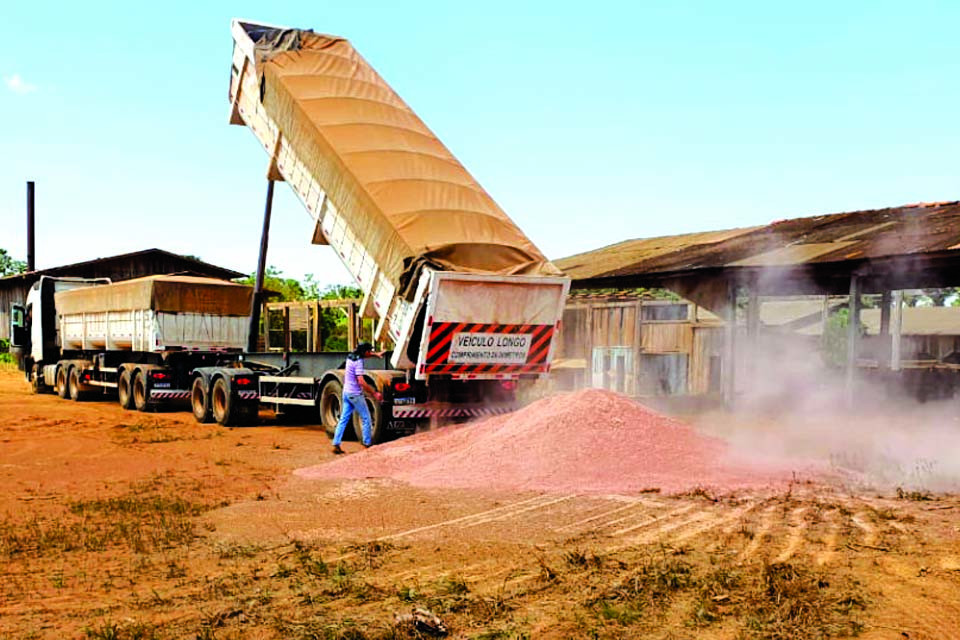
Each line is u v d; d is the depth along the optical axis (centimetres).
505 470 970
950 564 593
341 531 739
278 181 1572
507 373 1311
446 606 519
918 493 848
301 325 2638
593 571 587
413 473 1020
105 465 1153
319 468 1092
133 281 1966
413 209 1273
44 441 1405
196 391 1764
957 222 1808
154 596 554
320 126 1365
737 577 564
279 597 548
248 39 1546
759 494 853
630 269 2222
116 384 2084
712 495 846
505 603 523
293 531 745
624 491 871
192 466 1144
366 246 1309
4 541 718
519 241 1320
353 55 1564
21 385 2975
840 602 514
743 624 479
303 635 476
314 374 1575
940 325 3272
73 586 585
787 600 516
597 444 1003
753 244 2189
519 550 654
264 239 1745
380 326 1323
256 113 1590
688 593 536
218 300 1948
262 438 1462
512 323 1285
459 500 857
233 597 550
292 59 1496
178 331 1895
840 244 1856
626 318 2431
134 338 1973
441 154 1410
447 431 1264
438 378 1275
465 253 1245
